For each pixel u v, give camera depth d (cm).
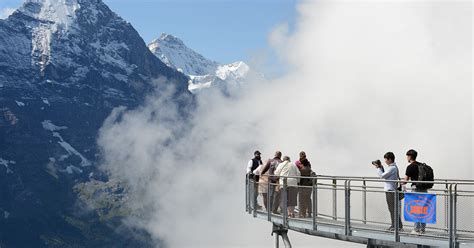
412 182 2577
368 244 2867
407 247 2733
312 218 3105
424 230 2584
